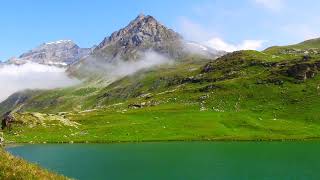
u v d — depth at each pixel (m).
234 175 75.44
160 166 87.75
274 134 146.25
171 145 129.62
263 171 79.00
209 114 189.75
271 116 177.75
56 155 109.38
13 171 25.06
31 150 121.44
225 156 101.06
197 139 143.00
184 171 80.75
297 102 189.38
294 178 72.12
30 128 171.62
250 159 94.94
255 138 139.75
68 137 153.12
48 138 151.12
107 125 178.25
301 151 108.06
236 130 156.75
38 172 26.39
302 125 159.88
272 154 103.19
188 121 175.50
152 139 145.12
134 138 148.00
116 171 82.44
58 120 182.75
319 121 164.38
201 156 102.12
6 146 133.25
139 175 77.19
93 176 76.94
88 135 156.38
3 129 173.62
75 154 111.19
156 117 193.50
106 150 119.81
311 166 84.12
